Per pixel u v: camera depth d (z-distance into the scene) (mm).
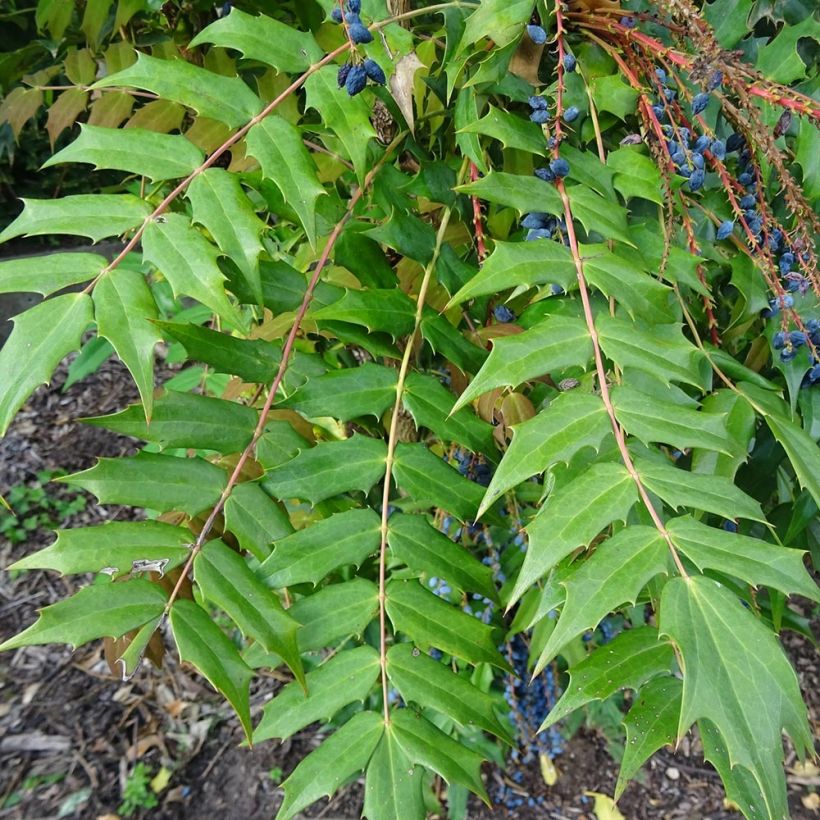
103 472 500
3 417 439
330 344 906
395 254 830
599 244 567
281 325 711
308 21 829
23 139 2469
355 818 1514
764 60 667
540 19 608
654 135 603
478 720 512
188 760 1628
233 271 588
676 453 712
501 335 639
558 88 574
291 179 529
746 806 418
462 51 597
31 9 1098
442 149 742
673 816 1504
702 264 657
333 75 562
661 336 551
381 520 557
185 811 1541
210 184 516
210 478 528
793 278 602
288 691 524
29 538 2143
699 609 405
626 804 1522
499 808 1525
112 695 1757
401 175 667
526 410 615
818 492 526
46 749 1643
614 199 592
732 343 763
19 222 487
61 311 461
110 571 500
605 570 417
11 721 1697
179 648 449
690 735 1675
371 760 495
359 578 554
